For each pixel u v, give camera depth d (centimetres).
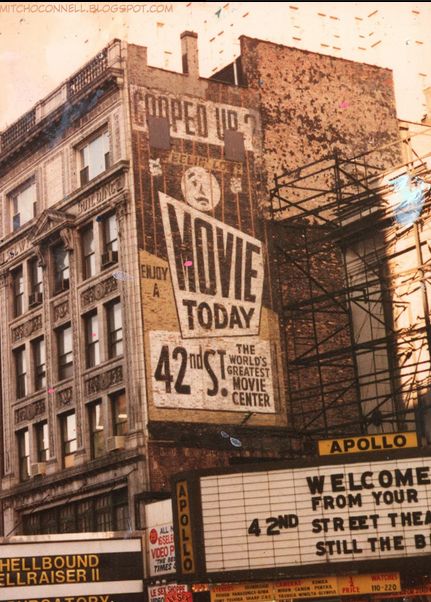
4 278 5753
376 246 5084
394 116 5784
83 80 5250
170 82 5166
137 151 5009
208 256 5081
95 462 4975
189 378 4903
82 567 4250
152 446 4741
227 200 5197
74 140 5309
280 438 5053
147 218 4969
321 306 5312
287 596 3048
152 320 4884
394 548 2931
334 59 5675
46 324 5431
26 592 4128
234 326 5072
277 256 5275
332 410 5216
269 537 2969
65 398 5262
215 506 2998
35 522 5403
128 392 4844
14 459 5553
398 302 4953
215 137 5228
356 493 2966
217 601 3081
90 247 5225
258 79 5431
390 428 4972
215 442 4884
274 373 5125
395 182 4928
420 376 4841
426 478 2956
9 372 5650
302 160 5453
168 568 4316
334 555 2944
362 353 4881
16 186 5722
